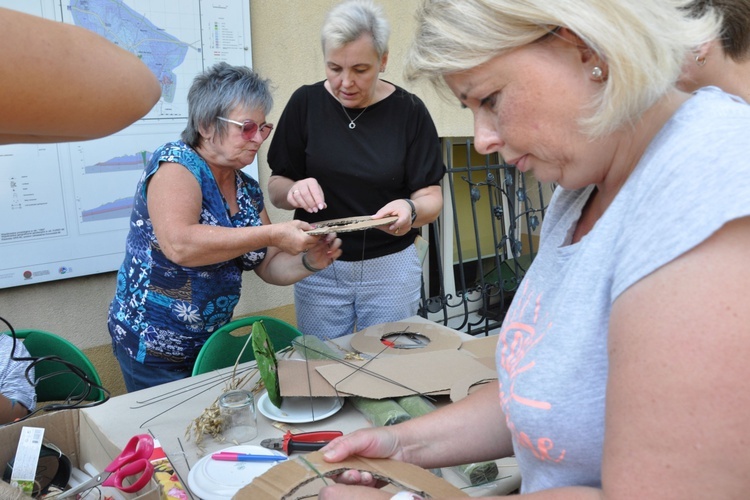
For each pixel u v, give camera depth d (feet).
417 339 5.95
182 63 8.16
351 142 7.56
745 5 2.93
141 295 6.19
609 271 2.09
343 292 7.97
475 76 2.21
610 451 1.84
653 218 1.86
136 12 7.61
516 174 13.19
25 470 3.74
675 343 1.68
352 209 7.76
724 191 1.73
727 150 1.81
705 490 1.68
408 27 10.72
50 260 7.59
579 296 2.19
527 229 13.55
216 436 4.35
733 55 3.06
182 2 7.98
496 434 3.34
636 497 1.74
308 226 5.97
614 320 1.89
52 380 6.19
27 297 7.59
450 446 3.36
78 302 8.02
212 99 5.81
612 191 2.33
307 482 3.04
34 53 1.34
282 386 4.74
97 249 7.95
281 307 10.00
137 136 7.98
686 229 1.75
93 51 1.49
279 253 6.96
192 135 6.09
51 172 7.40
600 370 2.14
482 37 2.07
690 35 1.95
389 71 10.63
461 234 12.95
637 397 1.75
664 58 1.90
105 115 1.51
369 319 8.09
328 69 7.11
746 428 1.62
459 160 12.53
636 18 1.86
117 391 8.61
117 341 6.45
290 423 4.56
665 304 1.73
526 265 13.43
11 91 1.32
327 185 7.72
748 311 1.62
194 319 6.27
